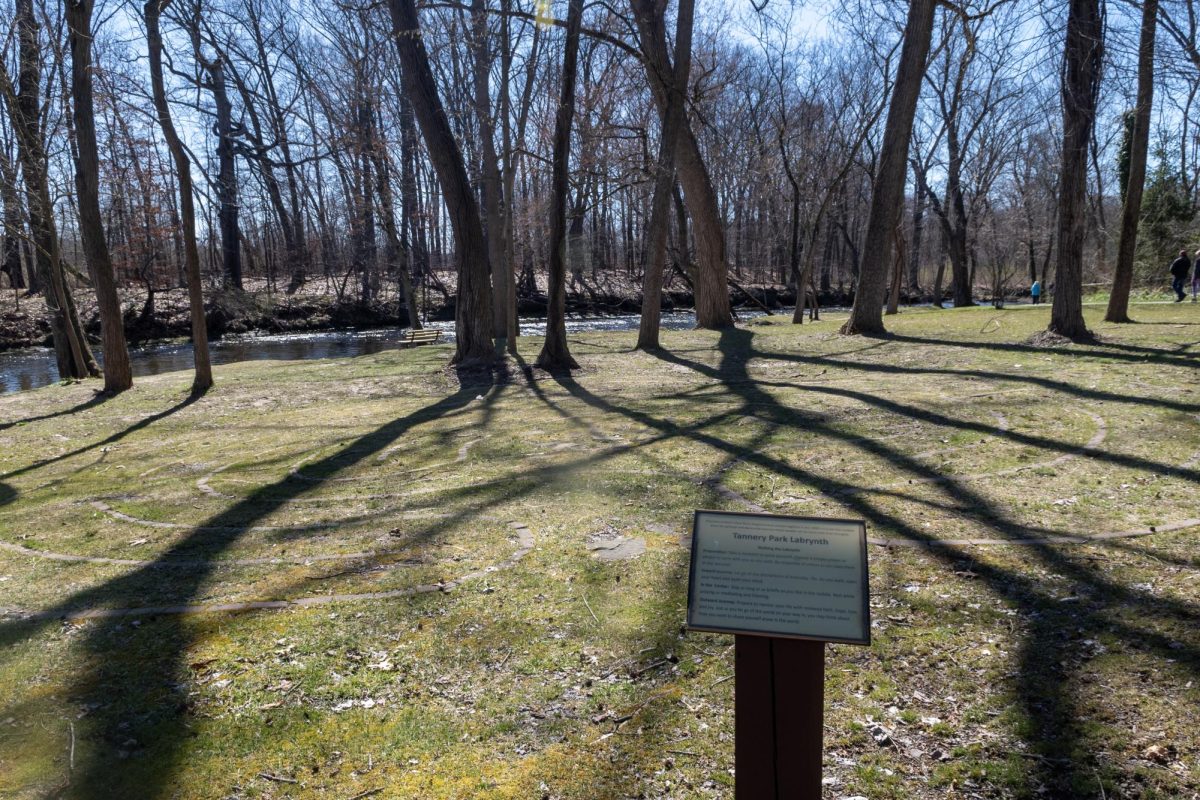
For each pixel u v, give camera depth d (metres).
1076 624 4.18
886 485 6.80
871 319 18.39
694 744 3.37
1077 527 5.56
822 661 2.45
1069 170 14.39
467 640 4.36
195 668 4.16
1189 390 9.64
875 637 4.21
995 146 39.56
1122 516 5.72
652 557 5.39
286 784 3.21
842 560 2.48
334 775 3.26
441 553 5.68
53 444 10.96
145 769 3.33
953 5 16.86
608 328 34.50
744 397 11.51
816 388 11.88
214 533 6.46
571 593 4.89
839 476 7.13
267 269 46.38
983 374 12.14
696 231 22.64
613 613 4.59
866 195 45.66
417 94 15.32
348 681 3.98
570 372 15.36
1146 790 2.93
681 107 17.59
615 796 3.06
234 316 37.19
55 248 17.53
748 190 50.94
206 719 3.69
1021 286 59.81
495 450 8.96
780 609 2.46
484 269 16.58
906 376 12.67
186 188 14.53
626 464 7.95
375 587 5.13
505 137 21.23
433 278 44.50
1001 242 50.56
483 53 21.09
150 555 5.98
